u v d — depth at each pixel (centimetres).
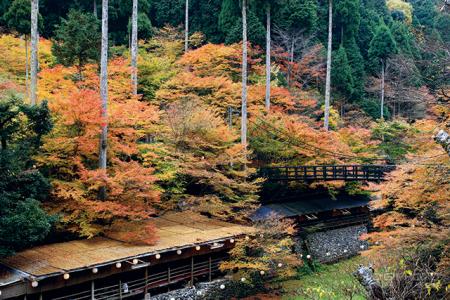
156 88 2591
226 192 2041
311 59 3559
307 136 2359
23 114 1538
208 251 1748
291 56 3538
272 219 1925
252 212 2098
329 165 2288
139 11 3328
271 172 2411
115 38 3350
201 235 1773
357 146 2736
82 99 1554
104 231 1725
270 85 2842
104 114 1636
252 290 1870
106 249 1537
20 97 1702
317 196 2650
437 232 1266
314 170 2312
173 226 1931
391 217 1512
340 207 2462
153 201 1880
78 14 2141
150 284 1588
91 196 1662
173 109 2034
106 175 1553
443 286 929
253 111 2456
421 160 1316
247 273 1822
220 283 1778
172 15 3816
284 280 2006
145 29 3189
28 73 2559
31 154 1568
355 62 4012
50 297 1452
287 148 2384
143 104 1802
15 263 1372
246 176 2061
